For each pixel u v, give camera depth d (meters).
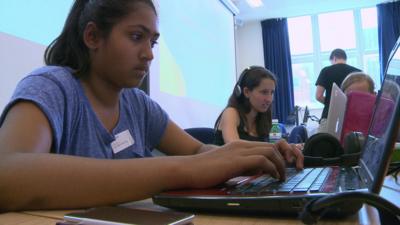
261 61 6.48
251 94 1.98
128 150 0.84
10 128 0.53
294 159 0.80
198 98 3.44
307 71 6.29
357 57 5.98
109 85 0.80
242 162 0.52
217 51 4.07
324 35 6.21
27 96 0.59
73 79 0.76
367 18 5.95
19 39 1.48
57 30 1.69
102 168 0.46
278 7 5.84
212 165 0.51
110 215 0.35
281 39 6.30
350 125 1.42
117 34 0.72
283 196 0.39
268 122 2.08
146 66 0.75
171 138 1.05
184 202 0.43
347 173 0.67
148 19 0.73
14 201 0.43
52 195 0.43
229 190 0.48
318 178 0.58
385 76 0.70
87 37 0.76
